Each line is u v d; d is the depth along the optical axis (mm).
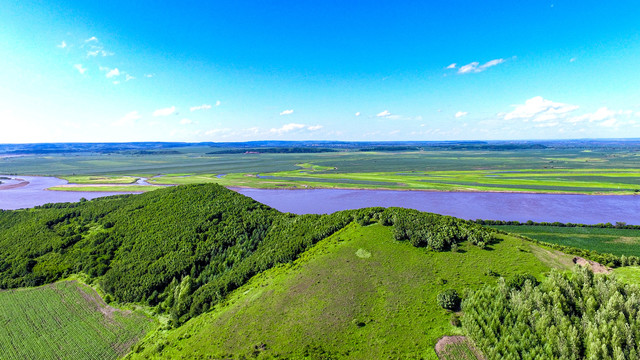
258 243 78688
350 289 49906
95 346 50375
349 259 58844
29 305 61562
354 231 70812
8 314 58938
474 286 46844
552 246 67062
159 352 44812
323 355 37719
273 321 45094
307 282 53312
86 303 62000
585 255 60969
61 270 73250
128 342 51188
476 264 53094
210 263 71938
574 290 38844
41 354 48906
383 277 52156
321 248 66062
